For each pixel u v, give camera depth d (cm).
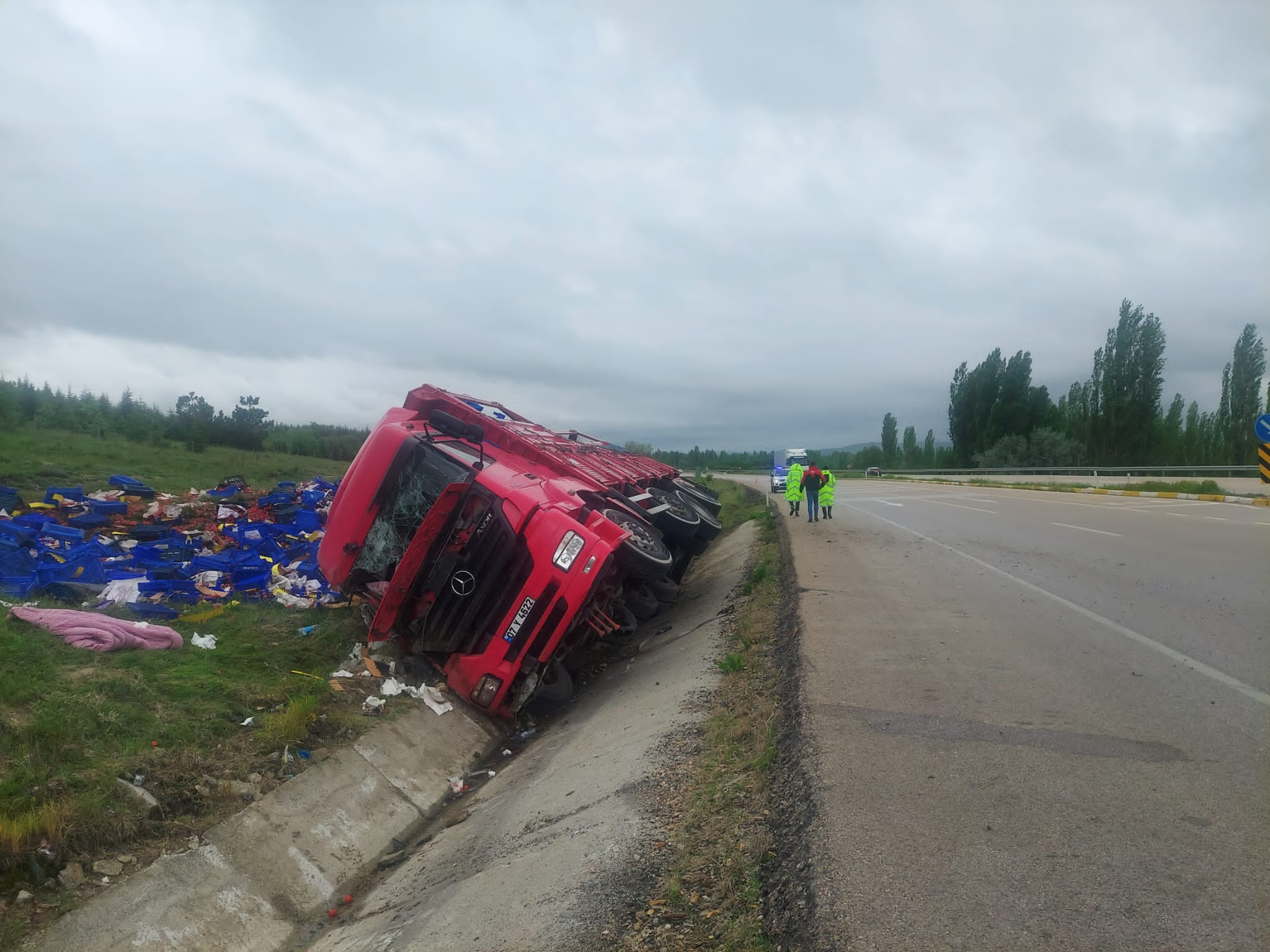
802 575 1241
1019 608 936
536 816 581
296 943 523
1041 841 393
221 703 704
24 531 1133
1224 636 761
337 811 639
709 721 662
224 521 1694
